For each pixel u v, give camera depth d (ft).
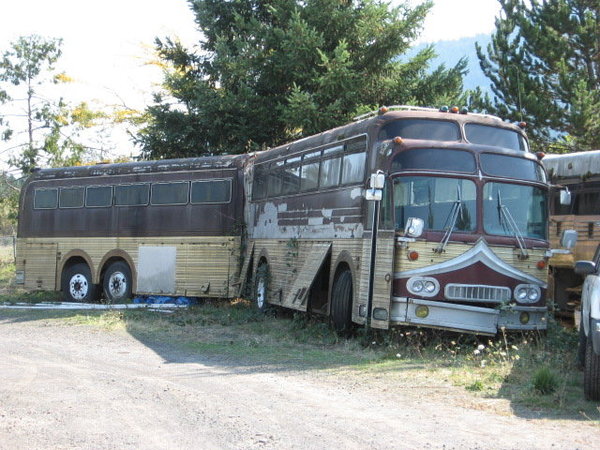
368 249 39.70
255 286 57.57
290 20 77.51
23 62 126.62
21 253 73.97
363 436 20.90
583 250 47.34
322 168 47.55
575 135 83.15
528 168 40.16
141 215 66.28
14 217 132.26
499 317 38.17
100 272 68.49
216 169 62.69
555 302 48.83
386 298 37.99
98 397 26.68
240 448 19.76
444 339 39.78
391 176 38.58
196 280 62.59
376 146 40.63
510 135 42.11
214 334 47.03
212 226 62.23
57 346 41.60
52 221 72.18
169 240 64.39
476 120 41.78
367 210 40.50
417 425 22.30
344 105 78.33
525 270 38.75
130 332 48.03
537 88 87.51
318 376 31.81
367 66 83.41
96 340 44.39
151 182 66.03
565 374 30.66
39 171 74.28
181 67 95.14
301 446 19.86
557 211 49.47
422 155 38.83
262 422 22.75
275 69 81.20
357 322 40.27
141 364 35.19
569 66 88.89
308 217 49.03
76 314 58.29
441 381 30.19
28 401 25.94
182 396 26.89
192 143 88.17
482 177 38.86
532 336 39.50
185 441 20.53
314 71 78.54
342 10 81.92
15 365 34.45
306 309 47.52
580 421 22.89
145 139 90.12
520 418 23.35
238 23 83.76
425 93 84.69
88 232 69.62
